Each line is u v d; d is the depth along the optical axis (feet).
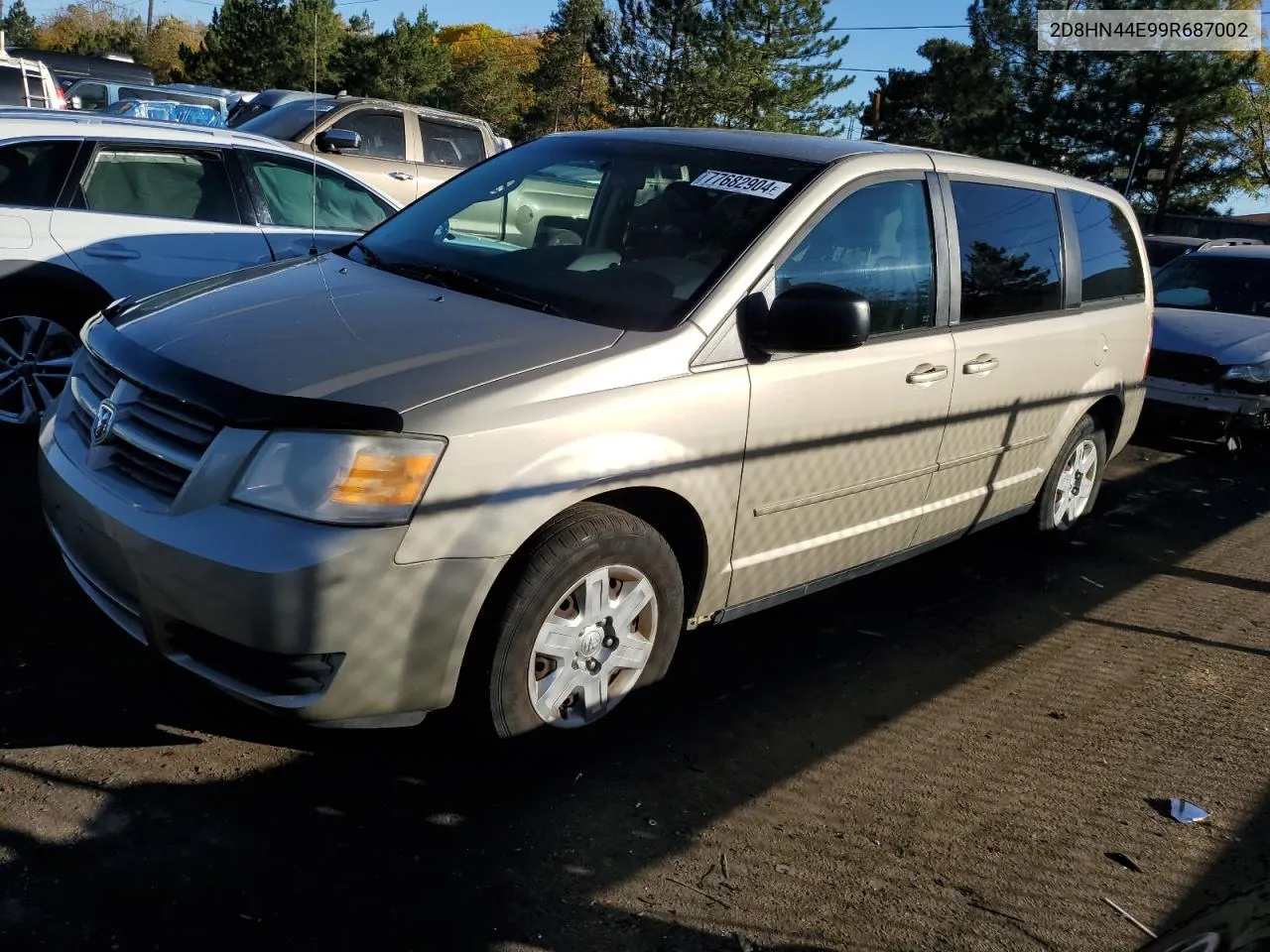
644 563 10.85
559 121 213.87
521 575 9.86
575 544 10.07
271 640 8.80
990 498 16.33
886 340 13.14
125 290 18.37
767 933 8.92
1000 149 131.75
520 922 8.69
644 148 14.01
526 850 9.58
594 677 10.93
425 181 39.63
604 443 10.11
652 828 10.12
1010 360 15.33
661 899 9.16
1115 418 19.38
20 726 10.35
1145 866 10.44
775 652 14.24
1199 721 13.58
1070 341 16.87
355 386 9.32
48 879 8.47
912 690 13.60
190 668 9.48
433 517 9.11
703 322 11.11
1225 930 6.10
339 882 8.87
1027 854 10.42
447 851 9.43
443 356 9.98
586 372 10.15
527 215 13.65
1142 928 9.52
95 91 62.49
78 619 12.43
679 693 12.76
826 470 12.52
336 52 156.35
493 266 12.52
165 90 63.87
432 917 8.61
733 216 12.27
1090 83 123.54
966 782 11.58
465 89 217.15
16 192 17.53
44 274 17.58
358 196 22.48
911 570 17.83
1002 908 9.59
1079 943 9.25
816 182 12.56
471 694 10.09
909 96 186.50
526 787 10.48
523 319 11.00
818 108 148.46
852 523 13.41
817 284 11.63
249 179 20.15
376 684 9.27
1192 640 16.20
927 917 9.35
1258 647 16.19
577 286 11.82
